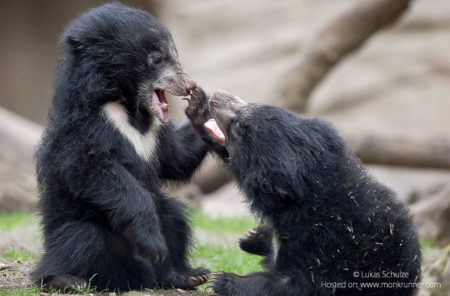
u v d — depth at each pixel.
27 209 23.14
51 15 46.84
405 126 36.56
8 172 23.25
